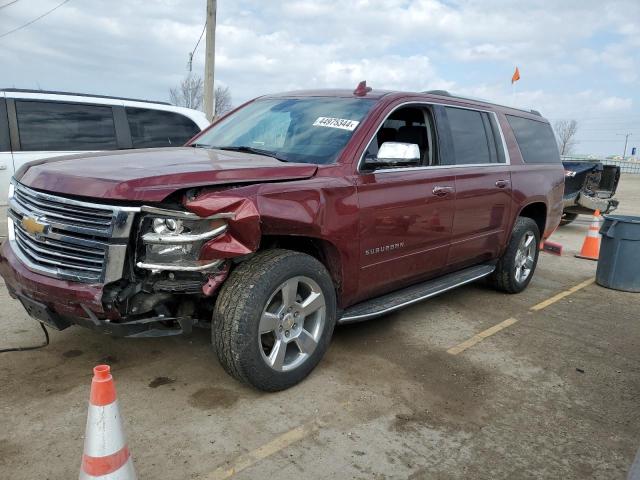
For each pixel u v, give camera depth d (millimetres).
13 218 3406
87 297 2863
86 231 2896
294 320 3393
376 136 3988
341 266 3674
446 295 5832
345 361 3938
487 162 5160
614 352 4441
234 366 3131
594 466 2848
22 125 7074
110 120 7621
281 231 3203
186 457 2717
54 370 3568
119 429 2094
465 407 3385
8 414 3023
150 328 3094
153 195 2818
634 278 6359
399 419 3189
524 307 5559
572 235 11195
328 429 3035
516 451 2939
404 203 4039
